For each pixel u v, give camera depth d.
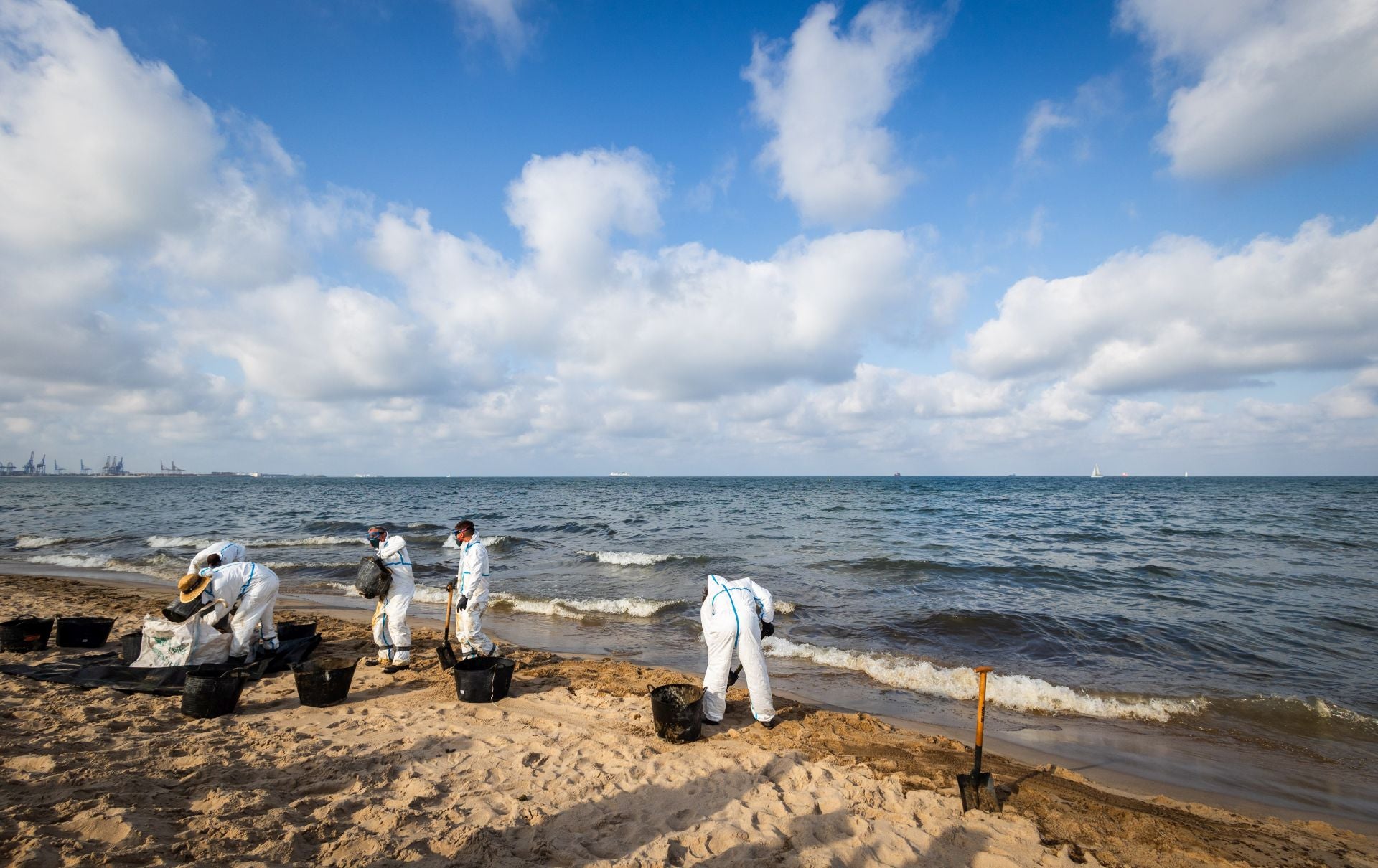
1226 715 7.05
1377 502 46.53
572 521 31.52
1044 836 4.05
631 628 10.91
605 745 5.29
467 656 7.16
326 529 27.02
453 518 33.56
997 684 7.82
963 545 21.30
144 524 29.89
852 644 9.80
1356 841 4.24
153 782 4.06
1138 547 20.72
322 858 3.31
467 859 3.42
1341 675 8.42
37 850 3.01
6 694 5.70
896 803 4.38
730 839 3.80
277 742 5.00
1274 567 16.50
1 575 14.66
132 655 6.85
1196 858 3.86
